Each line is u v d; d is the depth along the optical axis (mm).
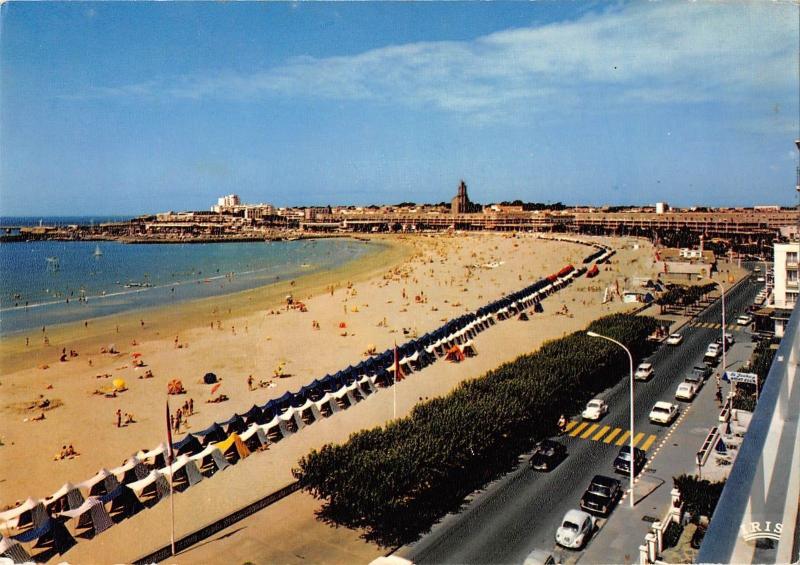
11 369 65438
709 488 28703
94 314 103375
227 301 116250
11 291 135125
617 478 34438
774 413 10648
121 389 56219
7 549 26484
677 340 67375
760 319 72312
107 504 31625
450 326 72750
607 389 52156
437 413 37656
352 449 32875
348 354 68875
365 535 29078
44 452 41406
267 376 60219
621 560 25938
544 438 41031
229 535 29453
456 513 30953
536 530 28844
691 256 137500
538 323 84438
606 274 132875
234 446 38562
